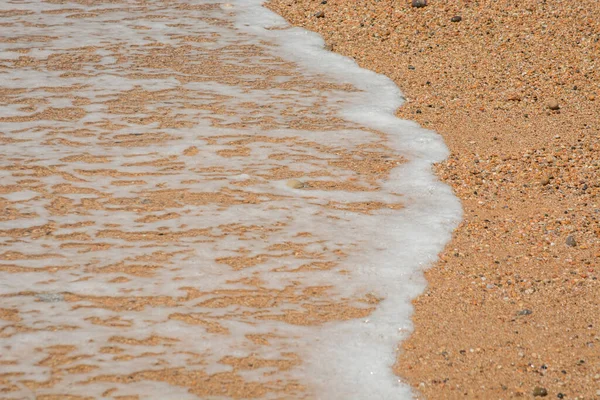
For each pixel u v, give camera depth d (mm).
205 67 17266
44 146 13281
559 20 19172
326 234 11016
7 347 8289
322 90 16312
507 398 7902
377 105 15617
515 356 8539
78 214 11258
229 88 16156
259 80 16688
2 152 12969
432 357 8516
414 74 17219
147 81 16281
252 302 9367
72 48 18047
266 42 19078
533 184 12531
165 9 21406
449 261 10461
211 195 11961
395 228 11258
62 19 20172
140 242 10586
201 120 14578
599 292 9719
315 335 8797
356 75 17188
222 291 9547
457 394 7949
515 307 9438
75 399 7555
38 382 7777
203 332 8734
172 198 11820
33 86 15836
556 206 11859
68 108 14859
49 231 10766
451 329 9016
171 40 18875
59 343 8406
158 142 13609
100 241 10570
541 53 17734
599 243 10828
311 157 13359
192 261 10180
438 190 12414
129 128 14094
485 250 10727
